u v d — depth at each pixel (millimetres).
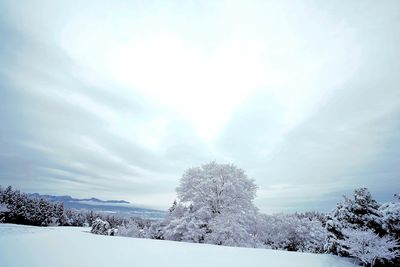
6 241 10805
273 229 30703
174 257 9172
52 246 9938
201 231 23641
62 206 86000
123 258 8227
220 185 27250
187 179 28391
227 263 8664
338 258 12789
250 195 27266
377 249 11383
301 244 30047
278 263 9281
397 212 13180
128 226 35938
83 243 11750
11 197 67125
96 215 96312
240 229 22250
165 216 29406
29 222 67938
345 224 14414
